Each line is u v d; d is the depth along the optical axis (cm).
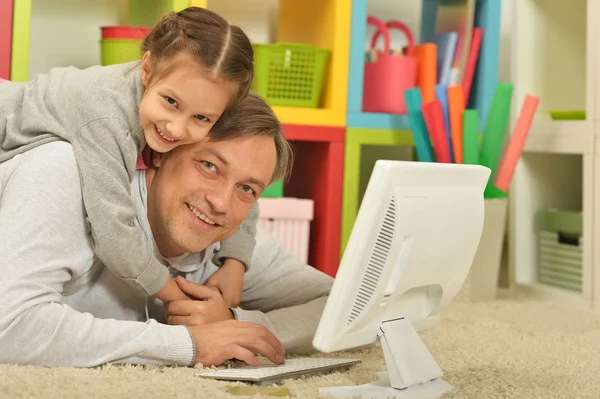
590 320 194
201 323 128
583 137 220
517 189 248
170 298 128
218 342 121
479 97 239
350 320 106
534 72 252
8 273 110
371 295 106
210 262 143
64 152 117
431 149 221
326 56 223
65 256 116
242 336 122
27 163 117
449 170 112
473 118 214
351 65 223
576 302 222
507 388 119
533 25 251
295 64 219
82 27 239
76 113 119
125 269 120
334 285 105
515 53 250
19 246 111
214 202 121
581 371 138
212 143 121
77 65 239
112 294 130
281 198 220
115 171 118
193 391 105
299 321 139
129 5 236
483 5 239
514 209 248
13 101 129
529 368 137
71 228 117
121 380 108
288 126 217
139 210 126
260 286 152
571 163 253
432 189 109
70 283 124
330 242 223
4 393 98
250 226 145
